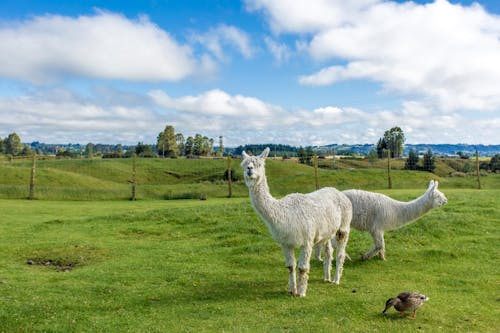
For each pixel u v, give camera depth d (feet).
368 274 32.19
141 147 291.58
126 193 100.78
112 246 42.45
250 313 23.94
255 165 25.90
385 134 253.24
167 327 21.99
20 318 23.12
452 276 31.24
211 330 21.48
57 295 27.07
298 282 27.12
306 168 171.94
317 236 27.45
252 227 47.78
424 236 42.70
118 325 22.34
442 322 22.49
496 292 27.78
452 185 103.76
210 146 328.08
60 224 54.29
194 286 29.40
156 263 35.60
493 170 158.61
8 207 74.38
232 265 35.17
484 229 44.88
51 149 531.09
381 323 22.25
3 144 366.22
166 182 168.04
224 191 102.17
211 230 48.52
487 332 21.33
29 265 36.27
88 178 138.21
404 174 124.47
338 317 23.08
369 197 35.96
